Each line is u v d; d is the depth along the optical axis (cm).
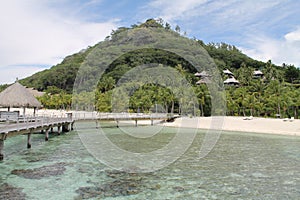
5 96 3047
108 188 1251
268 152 2222
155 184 1323
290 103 4794
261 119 4444
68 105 7281
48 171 1515
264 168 1673
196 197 1159
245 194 1208
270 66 8938
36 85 10556
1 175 1422
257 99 5438
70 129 3738
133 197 1146
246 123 4212
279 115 4853
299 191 1255
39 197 1119
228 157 1998
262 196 1186
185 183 1348
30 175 1429
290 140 2973
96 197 1137
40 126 2491
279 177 1479
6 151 2109
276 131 3650
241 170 1614
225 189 1270
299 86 6944
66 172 1502
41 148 2275
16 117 2580
